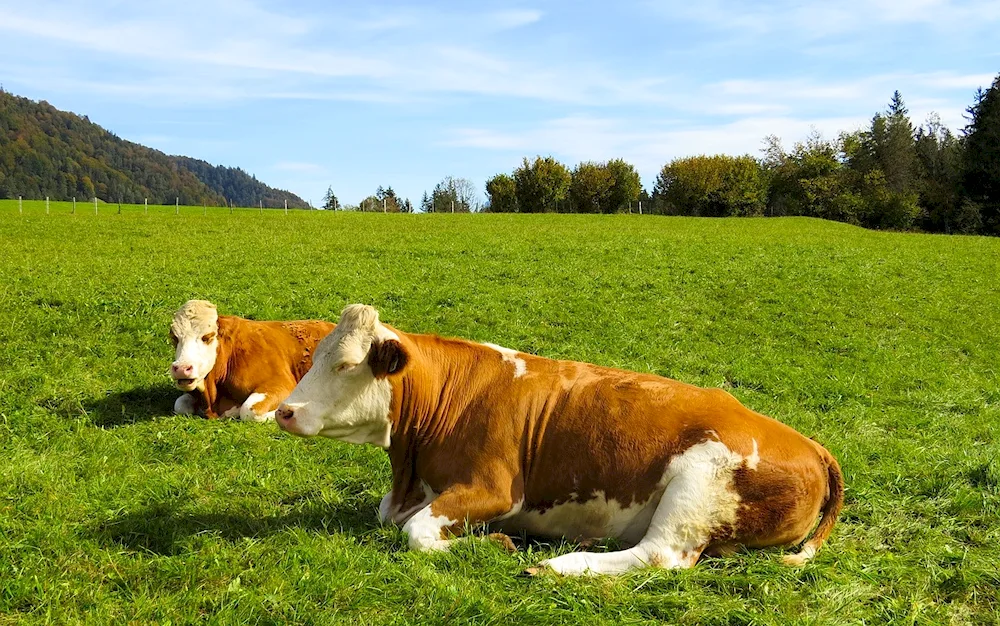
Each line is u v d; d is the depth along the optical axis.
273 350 9.82
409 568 5.18
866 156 89.31
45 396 9.77
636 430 5.59
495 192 100.94
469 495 5.65
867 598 5.21
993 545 6.15
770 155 95.44
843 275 23.16
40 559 5.20
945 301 20.30
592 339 14.81
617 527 5.65
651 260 25.94
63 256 22.77
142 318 13.79
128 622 4.51
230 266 21.80
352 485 7.16
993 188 75.94
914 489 7.29
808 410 10.74
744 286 20.98
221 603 4.75
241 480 7.12
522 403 5.89
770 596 5.03
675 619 4.80
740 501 5.33
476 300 17.77
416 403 6.02
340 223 44.62
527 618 4.71
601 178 97.38
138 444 8.30
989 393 12.06
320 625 4.56
